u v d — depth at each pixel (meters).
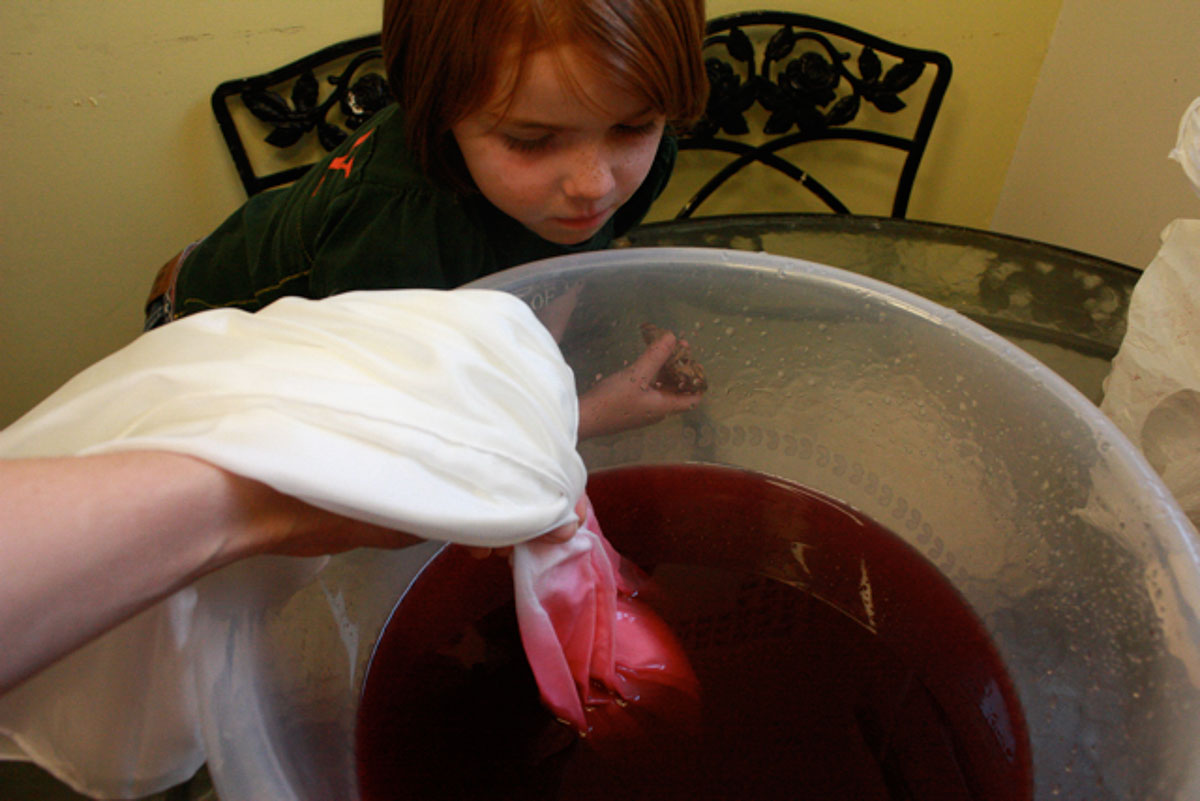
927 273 0.74
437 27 0.52
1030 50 1.24
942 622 0.56
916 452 0.58
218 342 0.35
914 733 0.52
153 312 0.86
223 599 0.38
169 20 0.97
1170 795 0.32
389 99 1.06
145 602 0.28
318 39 1.04
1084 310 0.70
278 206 0.79
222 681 0.36
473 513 0.35
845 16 1.19
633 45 0.50
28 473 0.25
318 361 0.35
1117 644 0.40
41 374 1.18
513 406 0.40
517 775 0.50
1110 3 1.09
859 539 0.64
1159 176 1.03
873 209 1.39
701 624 0.59
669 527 0.66
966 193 1.39
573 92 0.51
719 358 0.63
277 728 0.38
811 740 0.51
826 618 0.60
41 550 0.24
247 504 0.31
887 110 1.17
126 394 0.33
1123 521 0.40
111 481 0.26
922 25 1.20
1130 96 1.07
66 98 0.98
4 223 1.05
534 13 0.48
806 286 0.56
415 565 0.59
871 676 0.55
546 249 0.76
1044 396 0.46
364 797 0.46
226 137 1.04
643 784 0.49
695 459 0.70
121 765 0.39
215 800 0.43
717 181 1.21
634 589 0.61
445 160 0.64
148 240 1.12
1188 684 0.34
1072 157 1.20
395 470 0.33
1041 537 0.48
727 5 1.16
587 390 0.63
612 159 0.59
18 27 0.92
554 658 0.49
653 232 0.77
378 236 0.67
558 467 0.41
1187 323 0.50
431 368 0.37
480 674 0.55
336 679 0.49
